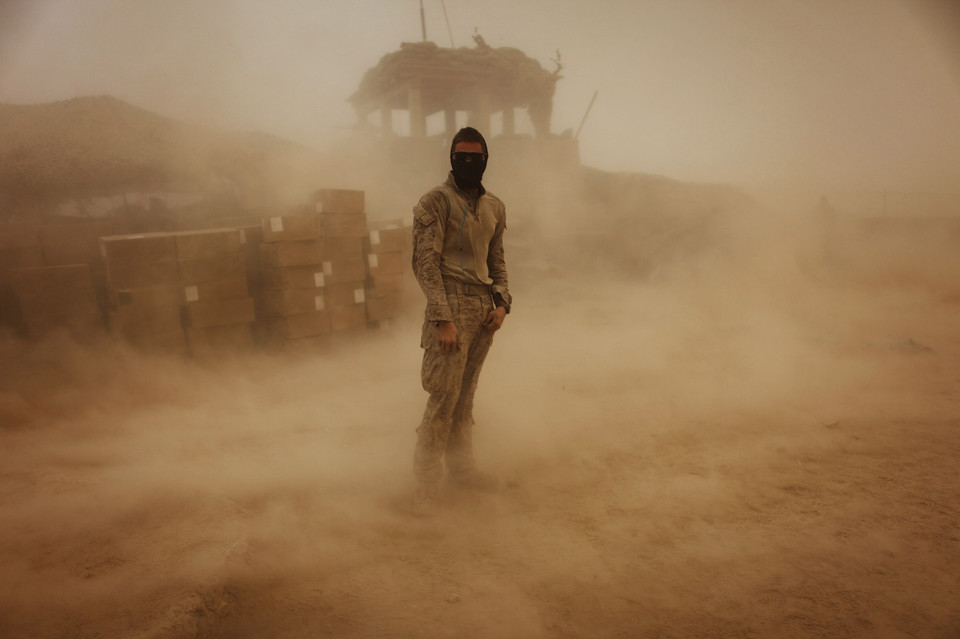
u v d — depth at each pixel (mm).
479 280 2826
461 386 3012
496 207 2918
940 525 2551
